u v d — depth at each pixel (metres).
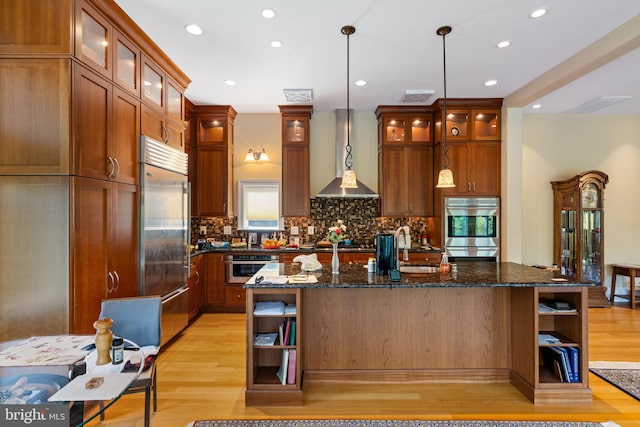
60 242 2.12
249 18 2.68
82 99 2.22
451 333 2.69
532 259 5.34
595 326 4.01
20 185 2.13
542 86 3.81
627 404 2.36
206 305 4.62
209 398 2.45
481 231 4.62
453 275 2.60
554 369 2.48
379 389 2.58
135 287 2.82
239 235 5.25
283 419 2.20
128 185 2.73
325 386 2.63
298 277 2.53
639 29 2.67
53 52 2.12
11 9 2.13
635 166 5.31
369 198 5.25
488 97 4.55
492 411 2.29
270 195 5.28
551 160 5.36
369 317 2.69
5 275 2.12
